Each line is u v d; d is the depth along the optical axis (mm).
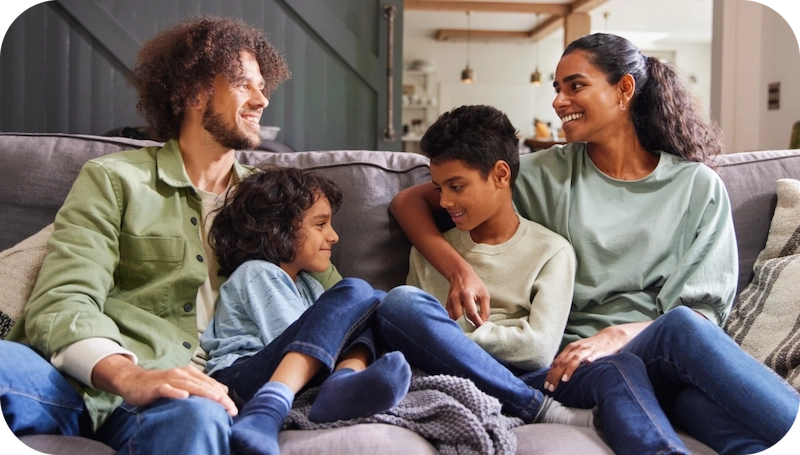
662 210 1513
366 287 1249
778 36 3463
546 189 1607
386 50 3389
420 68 11117
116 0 3160
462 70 11406
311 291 1465
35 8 3113
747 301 1562
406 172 1729
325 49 3344
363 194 1652
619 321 1458
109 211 1309
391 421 1083
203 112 1444
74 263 1203
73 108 3176
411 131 11328
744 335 1494
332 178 1662
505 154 1480
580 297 1492
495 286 1466
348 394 1062
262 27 3277
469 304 1336
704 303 1398
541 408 1219
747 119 3699
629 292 1490
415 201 1606
